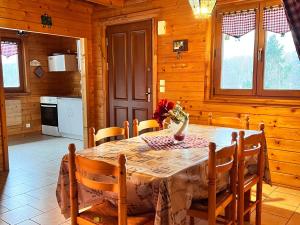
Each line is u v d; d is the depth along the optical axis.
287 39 3.36
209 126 3.24
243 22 3.63
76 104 6.22
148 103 4.71
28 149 5.47
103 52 5.14
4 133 4.15
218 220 2.49
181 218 1.68
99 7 5.08
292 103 3.32
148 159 1.94
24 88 6.74
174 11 4.20
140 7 4.58
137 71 4.79
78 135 6.33
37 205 3.02
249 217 2.67
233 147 1.98
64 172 2.02
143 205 1.83
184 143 2.39
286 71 3.41
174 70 4.29
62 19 4.69
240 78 3.76
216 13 3.83
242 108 3.69
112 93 5.18
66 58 6.68
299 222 2.66
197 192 1.91
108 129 2.60
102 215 1.85
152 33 4.48
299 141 3.32
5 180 3.78
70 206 1.94
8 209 2.93
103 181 1.90
